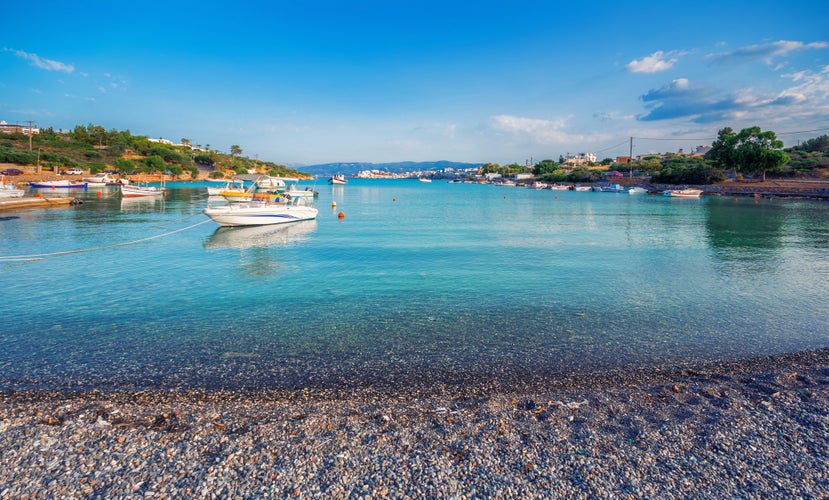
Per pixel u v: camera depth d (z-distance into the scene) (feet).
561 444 22.48
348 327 42.39
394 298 53.21
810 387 29.40
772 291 57.21
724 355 35.70
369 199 304.71
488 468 20.54
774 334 40.83
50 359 34.19
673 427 24.09
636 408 26.40
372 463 20.79
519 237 111.04
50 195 222.07
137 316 45.70
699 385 29.76
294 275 65.92
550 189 469.57
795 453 21.91
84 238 101.30
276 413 25.66
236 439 22.72
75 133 518.78
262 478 19.69
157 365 33.22
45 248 88.43
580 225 140.26
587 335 40.42
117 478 19.63
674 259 80.33
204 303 50.85
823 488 19.48
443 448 22.04
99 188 303.27
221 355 35.29
